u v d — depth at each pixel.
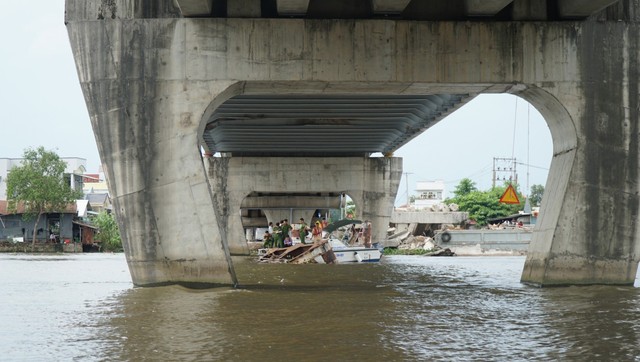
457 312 16.19
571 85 22.70
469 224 80.81
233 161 54.66
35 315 15.93
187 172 21.89
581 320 14.95
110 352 11.55
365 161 54.75
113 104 22.02
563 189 22.61
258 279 26.48
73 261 47.06
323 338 12.72
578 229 22.47
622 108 22.77
